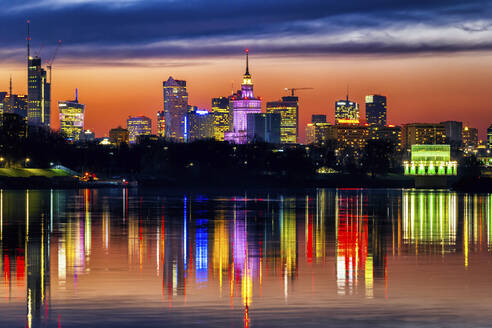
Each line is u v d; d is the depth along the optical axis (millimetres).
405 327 32281
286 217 111062
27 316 34188
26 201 164375
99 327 32156
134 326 32344
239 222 98625
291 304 37125
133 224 92875
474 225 92875
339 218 108875
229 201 178125
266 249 62781
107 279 44969
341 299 38438
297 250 61938
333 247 64562
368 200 190000
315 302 37656
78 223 93938
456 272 48156
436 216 114312
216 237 74750
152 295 39531
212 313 35000
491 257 56719
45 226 88375
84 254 58375
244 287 42188
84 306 36531
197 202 169750
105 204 152750
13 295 39406
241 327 32219
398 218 108688
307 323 33000
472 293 40188
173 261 53969
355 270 49250
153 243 67875
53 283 43344
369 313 35000
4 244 66125
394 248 63594
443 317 34125
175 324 32750
